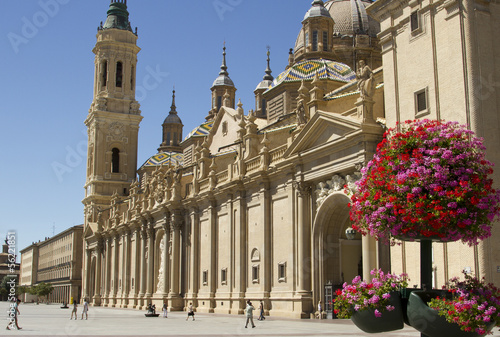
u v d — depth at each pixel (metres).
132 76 106.81
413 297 13.46
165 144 109.00
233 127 60.97
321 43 57.97
